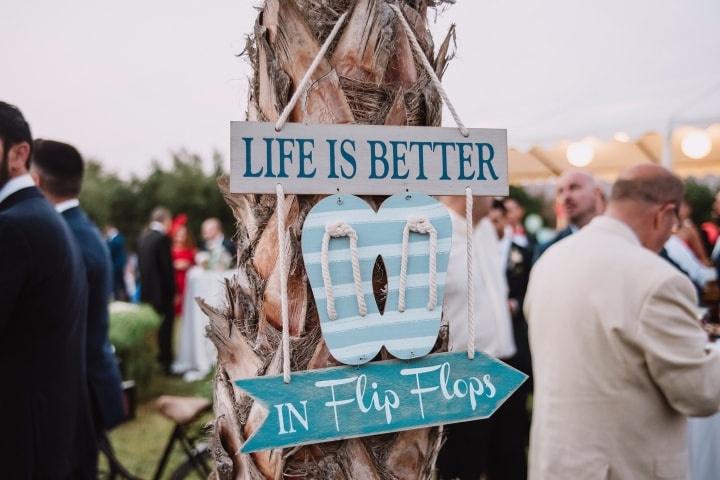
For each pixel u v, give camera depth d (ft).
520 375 3.60
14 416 6.26
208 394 16.96
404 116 3.39
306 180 3.22
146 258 25.75
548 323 6.89
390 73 3.41
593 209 12.91
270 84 3.25
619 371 6.23
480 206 10.82
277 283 3.24
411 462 3.38
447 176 3.49
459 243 10.43
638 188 6.84
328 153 3.25
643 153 21.29
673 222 6.97
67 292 6.62
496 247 11.56
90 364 9.16
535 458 6.90
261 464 3.19
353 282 3.24
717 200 26.35
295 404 3.13
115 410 9.50
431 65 3.62
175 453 16.48
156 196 80.38
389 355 3.36
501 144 3.63
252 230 3.37
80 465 7.20
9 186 6.60
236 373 3.30
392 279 3.32
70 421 6.78
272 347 3.22
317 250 3.19
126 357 20.84
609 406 6.28
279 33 3.23
